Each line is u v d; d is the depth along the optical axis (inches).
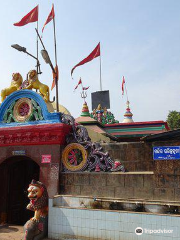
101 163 383.6
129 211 334.6
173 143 338.3
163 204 322.3
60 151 409.1
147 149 363.9
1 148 456.1
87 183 382.0
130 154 372.2
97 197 366.6
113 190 362.9
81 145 398.3
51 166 406.9
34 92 439.8
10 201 475.8
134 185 351.6
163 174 337.4
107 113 872.3
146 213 322.7
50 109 465.1
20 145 439.5
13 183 488.7
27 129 424.8
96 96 883.4
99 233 343.0
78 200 373.1
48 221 381.4
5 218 458.3
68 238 361.1
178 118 1537.9
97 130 618.8
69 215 366.6
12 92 482.0
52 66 464.1
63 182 398.6
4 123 459.2
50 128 407.5
